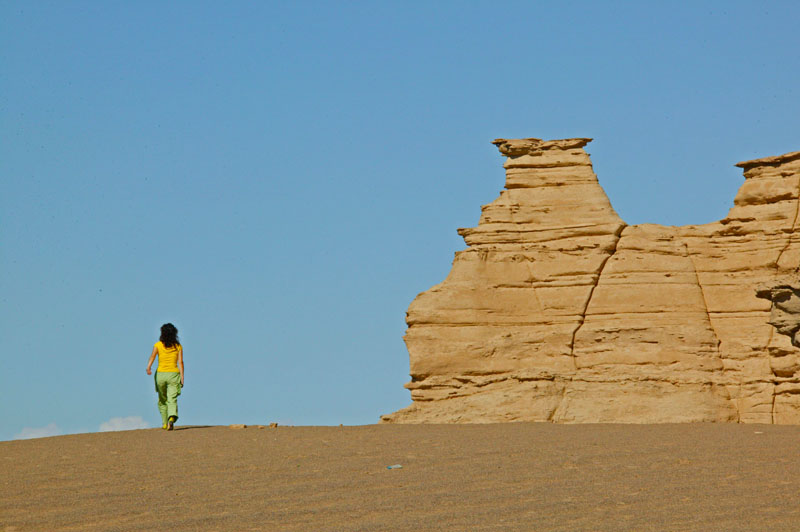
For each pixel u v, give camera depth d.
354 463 34.28
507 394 54.97
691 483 29.58
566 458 34.28
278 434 43.59
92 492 30.19
